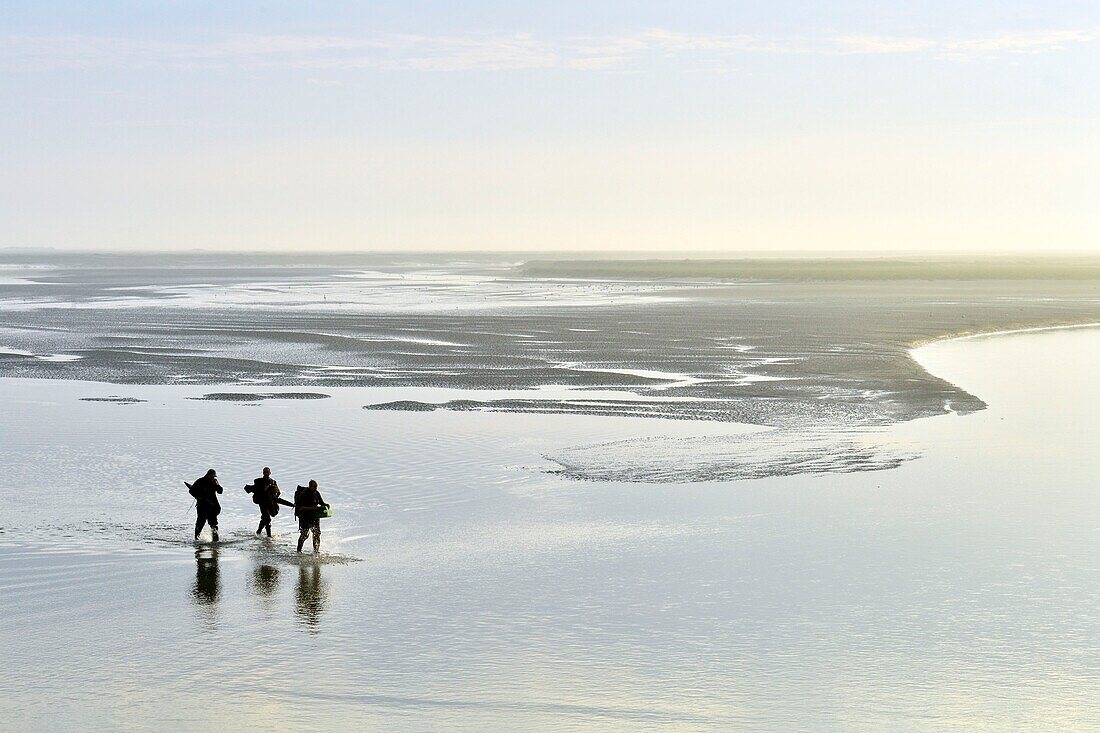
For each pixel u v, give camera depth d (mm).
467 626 28031
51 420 63188
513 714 22734
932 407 68375
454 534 37969
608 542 36750
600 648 26453
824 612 29156
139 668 25109
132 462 50844
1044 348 110938
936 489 44906
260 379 83188
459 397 73625
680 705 23172
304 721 22359
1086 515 40281
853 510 41219
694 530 38281
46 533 37625
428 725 22203
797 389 76500
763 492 44625
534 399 72438
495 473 48594
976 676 24734
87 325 134625
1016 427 60938
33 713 22641
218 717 22500
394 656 25922
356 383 80875
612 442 56438
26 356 97938
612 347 105625
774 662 25562
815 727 22156
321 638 27109
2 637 27125
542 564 33969
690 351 101875
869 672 24969
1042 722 22422
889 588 31297
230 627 27891
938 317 148125
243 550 35844
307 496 35938
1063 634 27438
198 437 57562
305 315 153000
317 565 33969
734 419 64062
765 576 32562
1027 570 33156
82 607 29516
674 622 28328
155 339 115000
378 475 48125
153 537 37344
